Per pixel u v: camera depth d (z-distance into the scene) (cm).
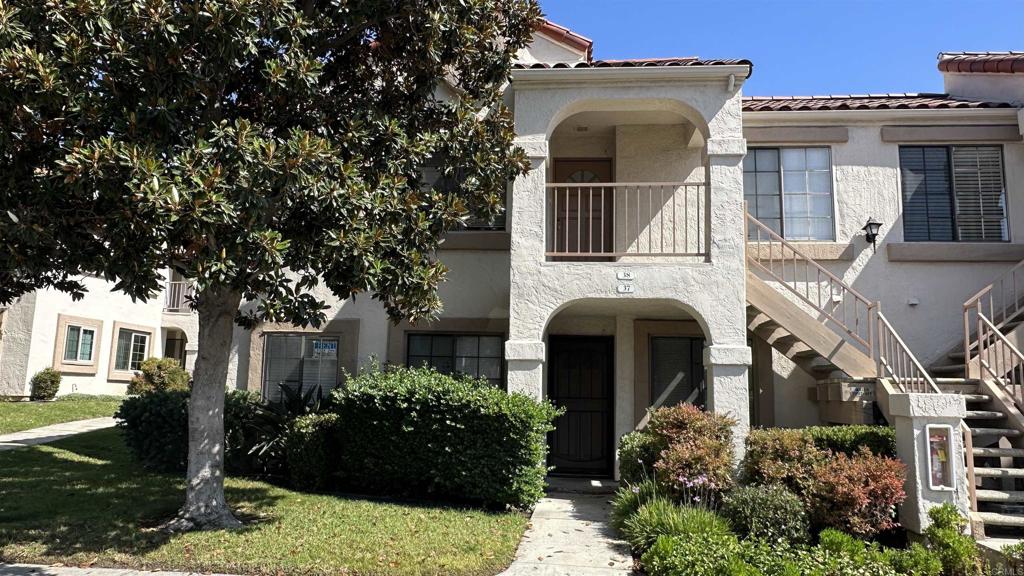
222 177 580
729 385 952
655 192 1202
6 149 587
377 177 730
